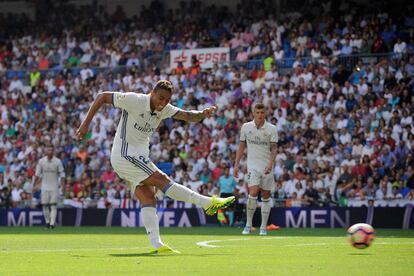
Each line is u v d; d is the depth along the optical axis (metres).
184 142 32.72
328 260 10.57
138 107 11.80
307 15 37.72
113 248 13.95
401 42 33.16
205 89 35.09
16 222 31.47
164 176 12.02
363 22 35.69
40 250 13.41
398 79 31.59
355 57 33.59
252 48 36.97
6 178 35.09
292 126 31.56
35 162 35.16
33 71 40.53
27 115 38.38
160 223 28.72
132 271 9.02
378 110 30.41
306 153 29.81
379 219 25.55
